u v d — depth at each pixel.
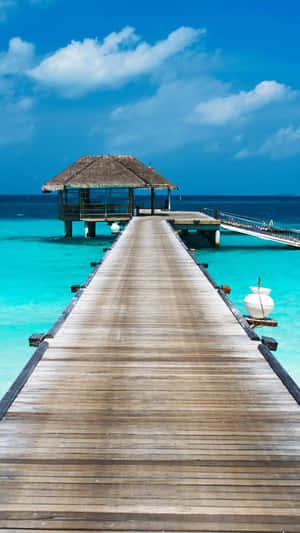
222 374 4.54
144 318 6.55
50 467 2.98
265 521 2.55
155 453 3.16
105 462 3.04
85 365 4.74
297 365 8.01
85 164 26.84
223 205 124.12
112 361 4.86
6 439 3.30
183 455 3.14
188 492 2.77
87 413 3.70
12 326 10.38
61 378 4.40
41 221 48.75
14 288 14.70
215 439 3.35
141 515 2.58
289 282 15.94
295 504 2.68
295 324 10.48
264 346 5.21
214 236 25.02
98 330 5.96
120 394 4.06
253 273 17.77
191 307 7.19
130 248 14.05
